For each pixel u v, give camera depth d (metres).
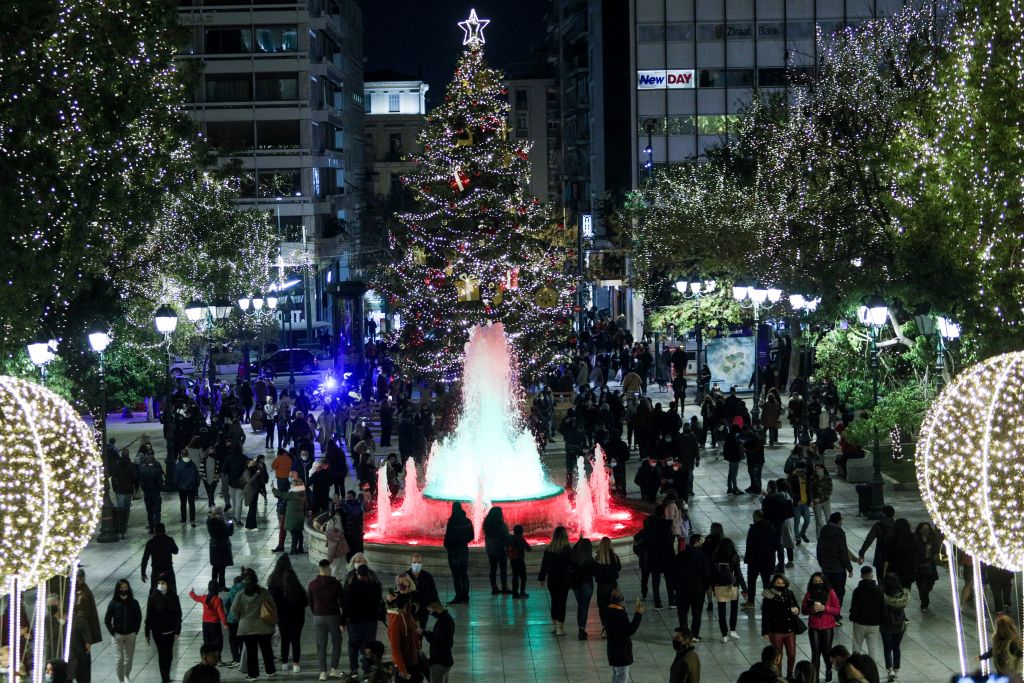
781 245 46.81
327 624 19.69
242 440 36.56
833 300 39.75
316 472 29.97
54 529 14.84
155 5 34.53
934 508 15.52
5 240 25.72
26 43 26.25
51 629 17.91
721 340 51.50
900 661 19.36
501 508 26.44
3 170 26.05
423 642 21.77
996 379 15.29
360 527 25.70
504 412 30.89
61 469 14.94
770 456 40.66
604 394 43.69
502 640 21.53
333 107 102.12
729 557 21.22
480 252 48.84
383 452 43.00
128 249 37.31
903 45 48.56
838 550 21.70
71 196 27.38
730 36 89.88
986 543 15.21
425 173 50.75
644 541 23.39
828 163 46.56
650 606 23.62
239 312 58.69
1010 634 15.41
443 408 47.62
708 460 39.88
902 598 18.56
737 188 55.31
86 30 27.98
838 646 15.51
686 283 53.22
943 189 29.45
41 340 27.48
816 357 41.28
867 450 37.56
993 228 27.22
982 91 27.69
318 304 96.06
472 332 31.30
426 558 26.33
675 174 63.12
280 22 94.00
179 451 40.22
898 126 39.69
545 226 50.72
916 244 30.83
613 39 94.88
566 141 121.25
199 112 94.00
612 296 91.06
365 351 63.88
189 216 48.44
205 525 31.81
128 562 27.78
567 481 35.25
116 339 39.56
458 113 49.81
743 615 22.78
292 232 88.44
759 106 62.59
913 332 37.16
